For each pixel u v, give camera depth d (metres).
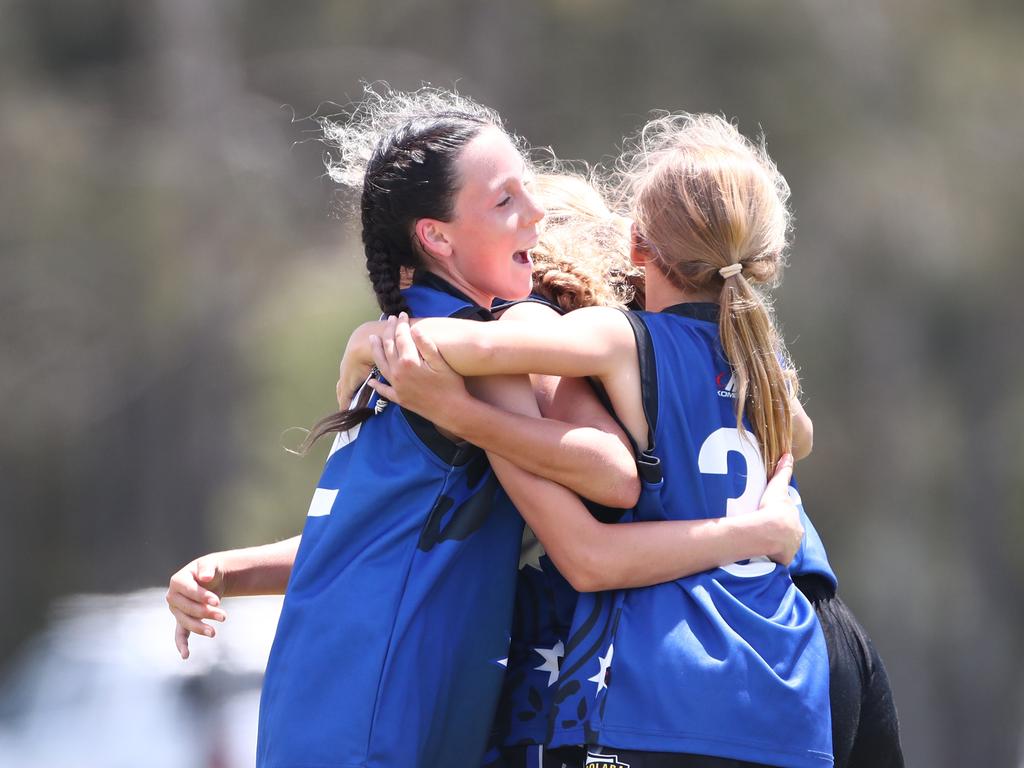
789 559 10.80
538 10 61.06
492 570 10.62
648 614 10.30
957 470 60.31
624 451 10.51
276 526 53.06
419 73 63.69
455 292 11.04
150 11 67.94
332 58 65.19
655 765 9.95
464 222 10.92
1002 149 60.59
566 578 10.49
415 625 10.26
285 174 64.12
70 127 65.56
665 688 10.04
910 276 58.44
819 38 59.25
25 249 63.38
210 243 62.34
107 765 26.41
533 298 11.46
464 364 10.34
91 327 63.09
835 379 57.66
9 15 68.62
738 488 10.73
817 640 10.58
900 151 59.00
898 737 11.58
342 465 10.91
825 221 58.06
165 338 61.72
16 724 27.69
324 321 54.22
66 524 64.50
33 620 63.78
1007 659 61.59
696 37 58.97
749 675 10.10
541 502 10.42
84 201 64.19
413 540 10.43
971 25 62.72
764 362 10.98
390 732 10.08
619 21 59.41
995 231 59.59
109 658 28.36
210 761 26.11
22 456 64.25
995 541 61.06
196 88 65.44
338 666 10.22
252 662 27.03
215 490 59.81
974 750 60.78
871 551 57.94
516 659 11.02
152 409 62.19
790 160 58.41
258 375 56.41
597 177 15.43
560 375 10.52
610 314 10.80
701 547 10.41
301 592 10.58
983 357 60.84
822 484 57.84
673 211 11.05
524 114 60.19
